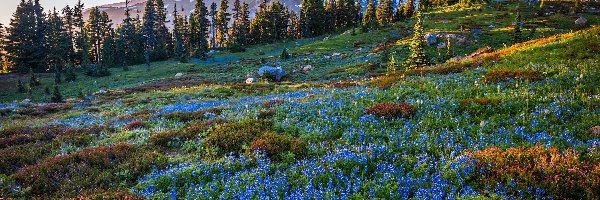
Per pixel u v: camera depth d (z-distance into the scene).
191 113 17.73
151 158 10.38
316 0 126.31
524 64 20.67
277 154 10.04
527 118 11.66
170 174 9.02
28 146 12.99
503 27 80.94
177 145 12.21
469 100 13.83
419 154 9.29
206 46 118.44
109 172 9.45
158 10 122.94
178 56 104.19
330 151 10.22
